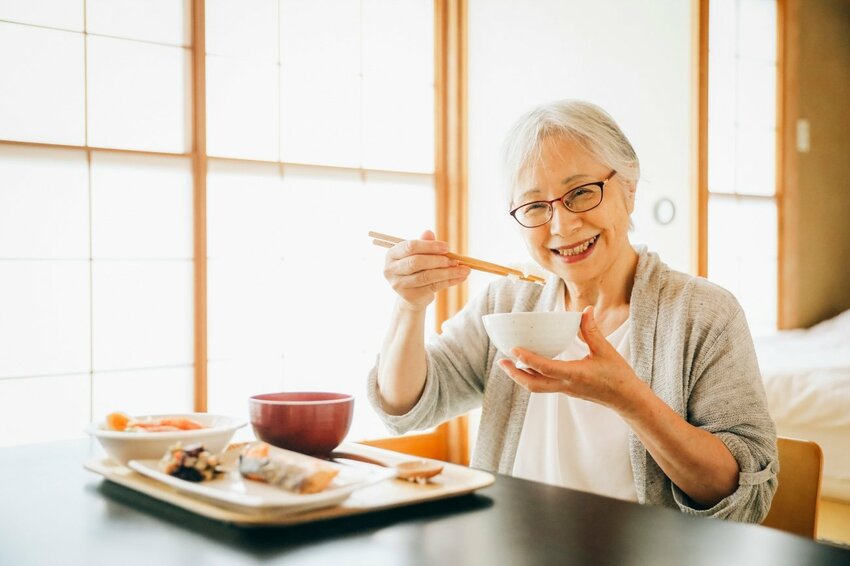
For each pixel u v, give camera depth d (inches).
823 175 166.9
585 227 46.9
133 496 33.0
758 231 150.8
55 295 120.6
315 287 149.6
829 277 167.9
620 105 130.6
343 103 153.1
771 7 153.2
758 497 41.8
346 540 26.5
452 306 164.6
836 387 100.2
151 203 128.4
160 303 130.0
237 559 24.6
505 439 53.1
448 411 56.0
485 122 159.6
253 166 140.1
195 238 132.0
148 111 127.7
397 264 44.3
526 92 149.8
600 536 27.3
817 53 165.8
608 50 132.7
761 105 150.8
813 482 45.0
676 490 43.4
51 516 29.8
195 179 131.5
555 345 37.0
